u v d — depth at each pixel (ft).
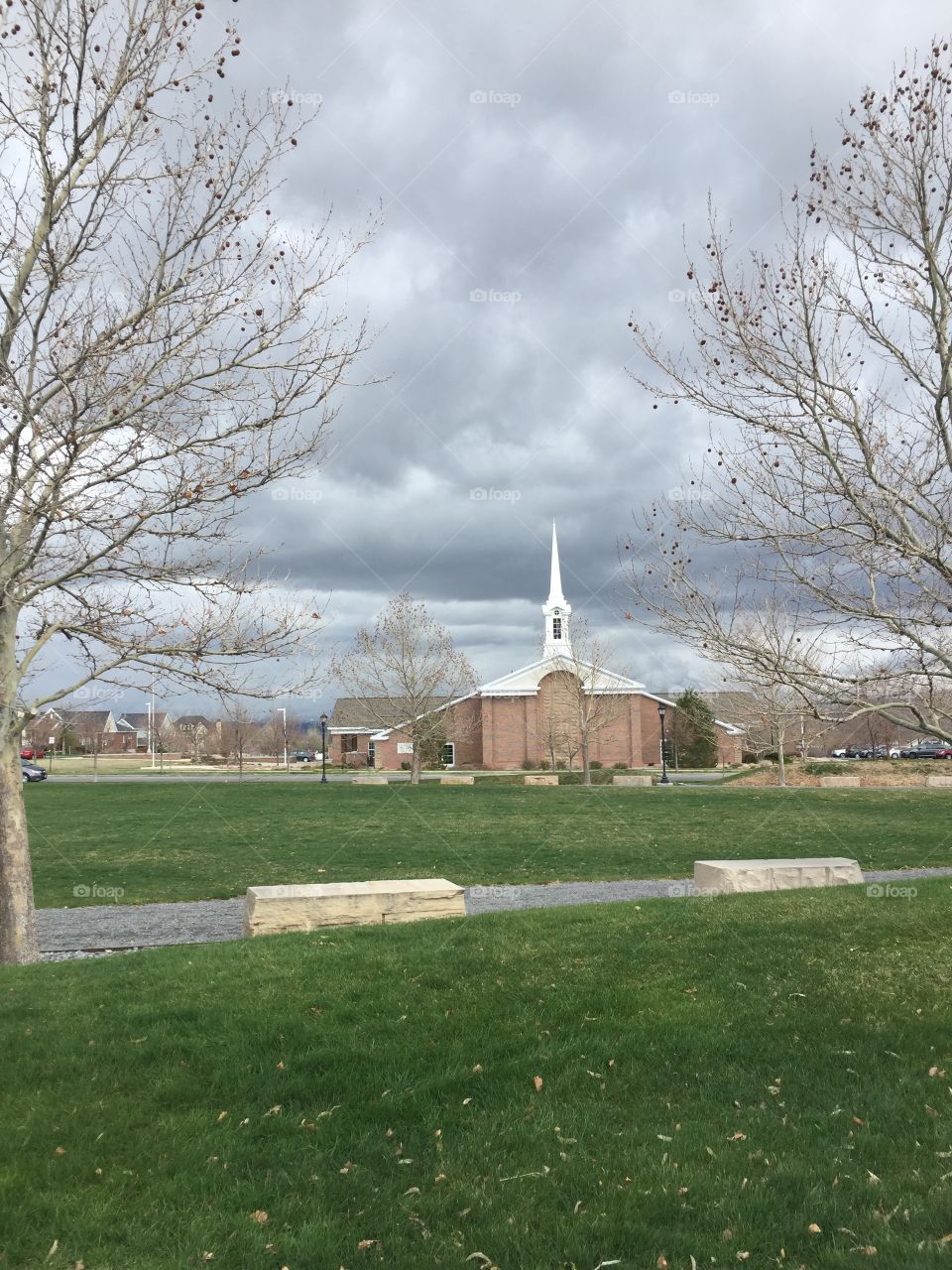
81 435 30.81
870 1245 14.06
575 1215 15.25
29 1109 18.76
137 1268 13.79
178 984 26.53
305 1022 23.16
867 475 26.76
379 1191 16.16
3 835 35.01
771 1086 19.88
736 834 83.10
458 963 27.68
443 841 79.10
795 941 29.22
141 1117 18.66
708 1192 15.87
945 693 27.84
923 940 28.96
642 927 31.73
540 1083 20.10
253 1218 15.21
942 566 24.98
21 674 35.09
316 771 225.35
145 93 30.35
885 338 27.12
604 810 105.19
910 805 108.47
